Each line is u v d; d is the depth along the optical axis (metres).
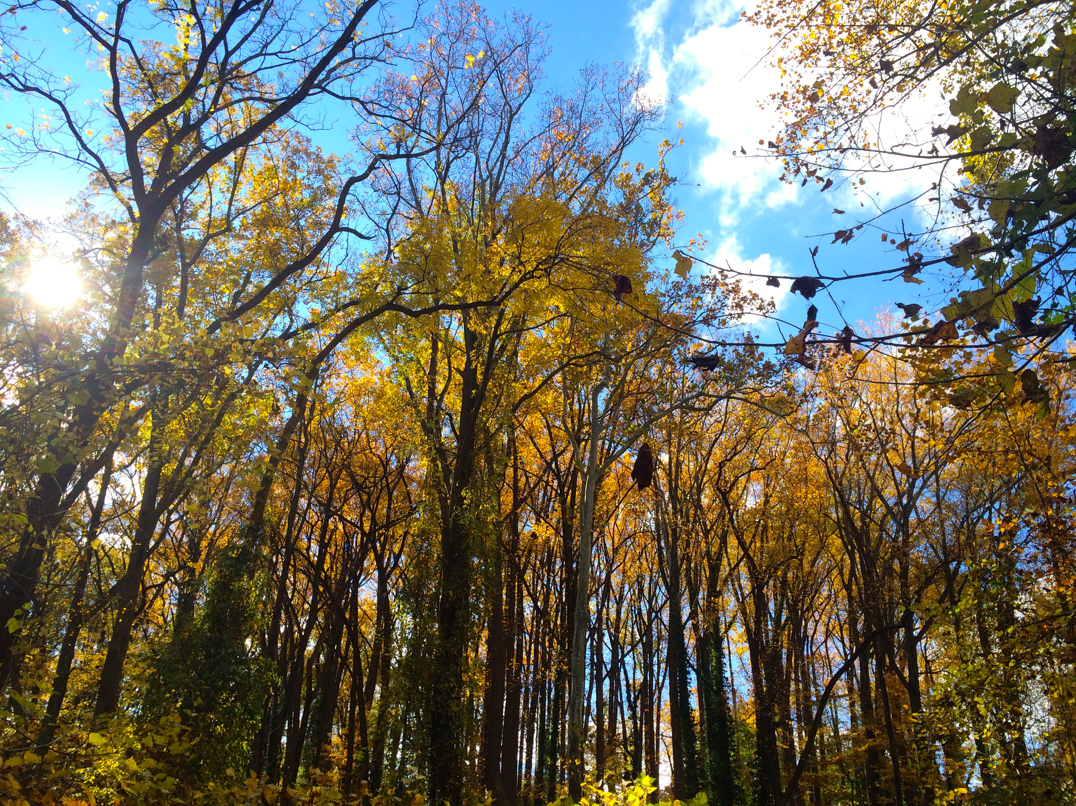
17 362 5.75
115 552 18.19
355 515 26.30
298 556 25.47
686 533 24.27
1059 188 3.33
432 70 19.45
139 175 9.59
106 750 5.10
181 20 11.32
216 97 10.95
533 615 26.19
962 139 4.20
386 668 18.80
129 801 5.05
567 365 17.97
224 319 8.45
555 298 14.58
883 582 19.03
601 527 24.48
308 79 10.70
